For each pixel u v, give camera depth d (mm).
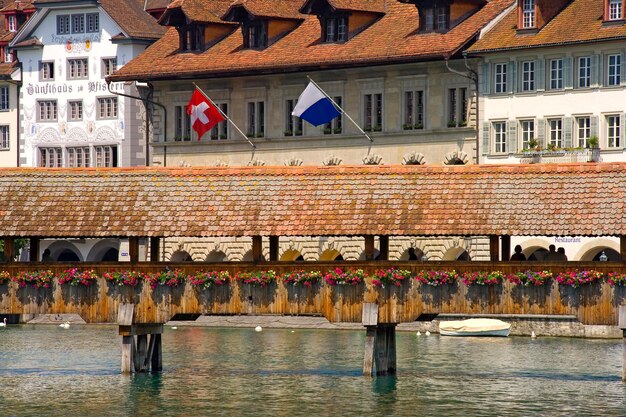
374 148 155875
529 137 146500
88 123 182875
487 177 99188
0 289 103125
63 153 184750
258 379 106812
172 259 163250
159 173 103188
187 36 167125
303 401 97938
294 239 156750
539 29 145250
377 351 105812
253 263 101188
